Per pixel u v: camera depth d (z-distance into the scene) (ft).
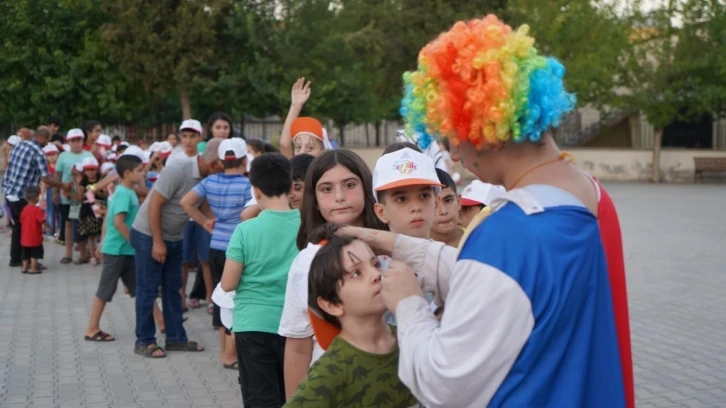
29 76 98.27
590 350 6.88
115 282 26.27
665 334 26.73
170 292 25.13
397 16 101.96
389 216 10.17
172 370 23.16
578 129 118.83
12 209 40.06
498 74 6.95
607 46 96.48
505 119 6.98
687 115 99.14
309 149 20.47
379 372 8.72
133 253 26.40
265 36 95.40
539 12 99.60
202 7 91.25
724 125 111.65
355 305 8.58
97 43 96.37
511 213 7.01
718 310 30.27
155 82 93.81
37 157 39.91
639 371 22.63
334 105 96.68
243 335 15.43
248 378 15.48
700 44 94.99
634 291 33.88
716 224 57.06
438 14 101.40
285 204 16.52
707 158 101.96
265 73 92.22
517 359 6.72
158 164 39.88
